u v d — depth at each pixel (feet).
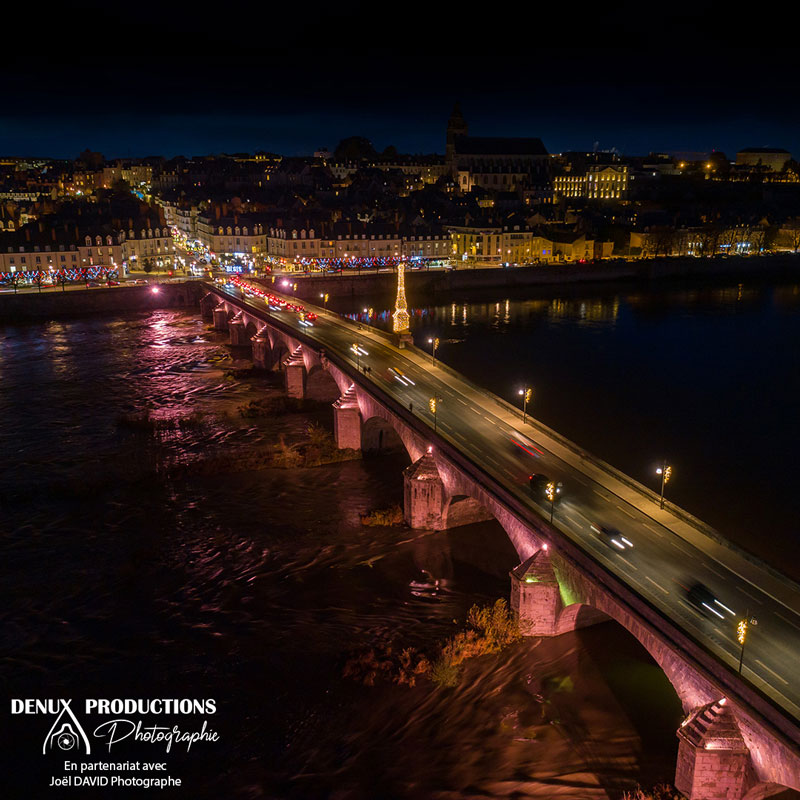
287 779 132.87
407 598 189.37
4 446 301.63
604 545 160.97
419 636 172.45
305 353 352.49
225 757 138.41
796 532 223.71
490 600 187.52
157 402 363.56
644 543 162.40
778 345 497.05
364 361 322.55
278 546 217.15
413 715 147.23
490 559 208.03
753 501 246.47
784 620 134.82
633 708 146.82
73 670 163.43
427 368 310.86
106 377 410.31
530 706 148.05
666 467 182.91
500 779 130.93
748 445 303.27
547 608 166.71
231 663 164.76
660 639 129.29
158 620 181.68
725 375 418.72
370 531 226.17
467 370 428.97
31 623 180.55
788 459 287.28
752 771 115.44
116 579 199.93
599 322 587.68
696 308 653.30
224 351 474.90
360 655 164.45
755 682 118.11
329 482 263.08
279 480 264.93
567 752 136.15
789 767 107.04
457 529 227.20
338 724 145.69
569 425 327.06
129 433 316.81
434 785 130.41
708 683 120.47
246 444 301.84
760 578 148.87
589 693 151.33
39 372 421.59
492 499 185.26
